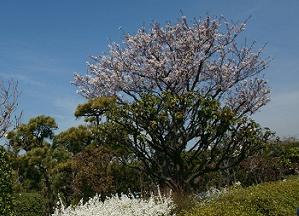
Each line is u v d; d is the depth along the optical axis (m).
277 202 10.74
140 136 15.08
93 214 11.00
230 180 20.05
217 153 16.23
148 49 20.23
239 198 10.62
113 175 16.45
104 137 16.06
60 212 13.00
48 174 17.22
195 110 15.34
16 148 17.66
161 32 20.03
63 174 16.98
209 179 19.28
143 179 17.06
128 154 16.64
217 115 15.04
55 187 16.92
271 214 10.34
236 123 15.15
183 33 19.91
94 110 17.08
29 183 17.44
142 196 13.61
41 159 16.91
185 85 19.92
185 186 15.39
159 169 15.80
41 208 13.89
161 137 15.12
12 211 11.41
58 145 18.23
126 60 20.41
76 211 11.37
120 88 20.50
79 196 16.16
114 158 16.44
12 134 17.59
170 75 19.59
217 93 20.25
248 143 15.58
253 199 10.50
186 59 19.39
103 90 20.72
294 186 12.52
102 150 16.33
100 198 15.44
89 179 16.06
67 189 17.03
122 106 15.40
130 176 16.69
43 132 18.11
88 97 21.03
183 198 12.53
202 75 20.41
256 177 21.50
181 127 15.30
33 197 13.79
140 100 15.09
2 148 11.39
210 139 15.70
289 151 22.56
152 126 14.73
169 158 15.92
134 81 20.42
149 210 10.79
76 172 16.77
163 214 10.95
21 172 17.47
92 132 16.14
